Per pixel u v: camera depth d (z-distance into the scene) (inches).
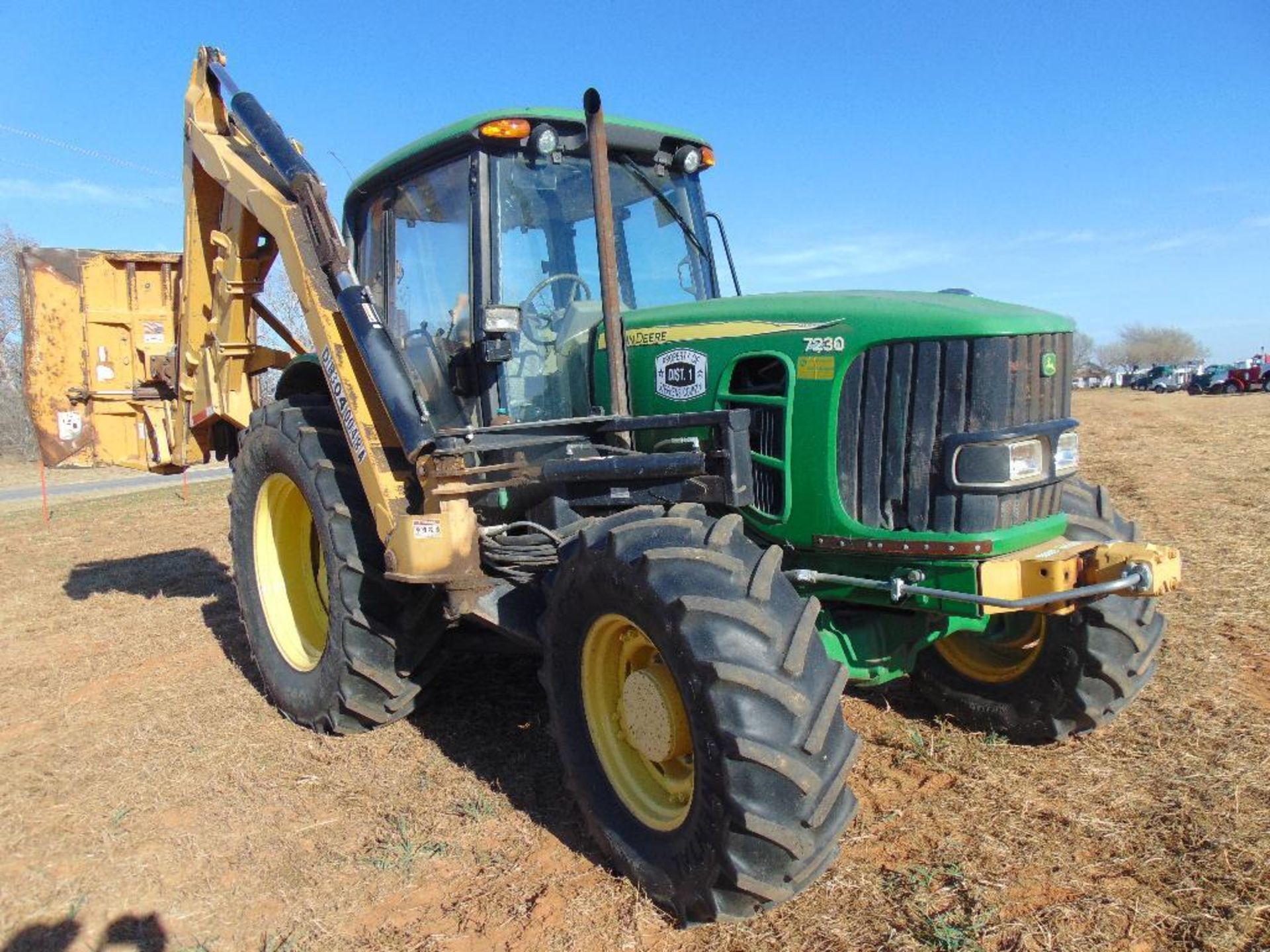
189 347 208.2
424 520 137.6
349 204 180.5
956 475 116.7
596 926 109.7
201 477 913.5
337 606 159.8
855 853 121.3
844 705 170.4
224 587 297.9
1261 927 101.0
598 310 157.2
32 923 115.3
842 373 124.7
